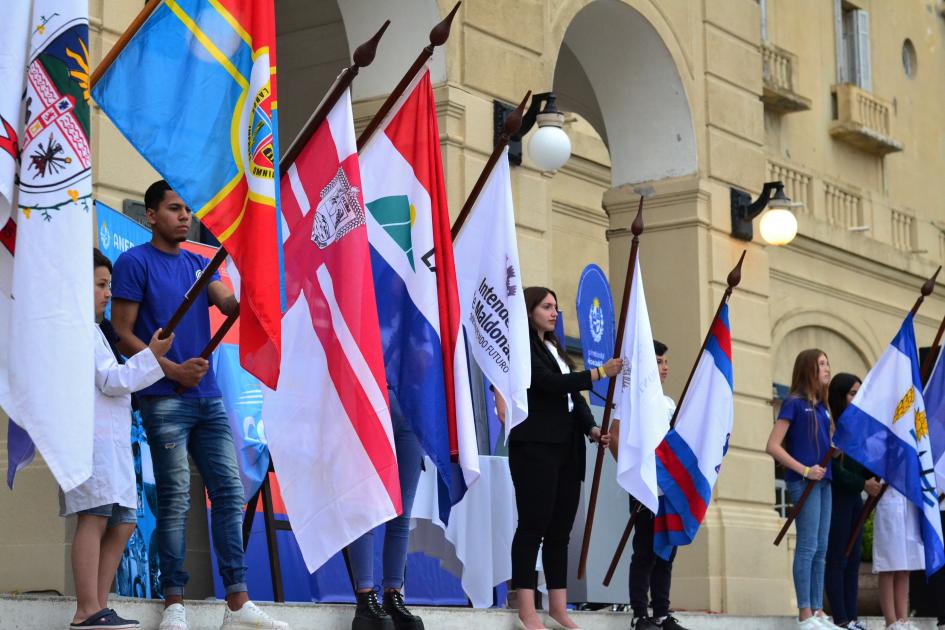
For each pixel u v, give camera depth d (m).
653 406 8.38
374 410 5.98
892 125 20.66
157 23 5.71
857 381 10.41
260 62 5.67
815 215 18.72
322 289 6.12
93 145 8.15
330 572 8.59
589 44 13.23
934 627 11.47
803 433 9.48
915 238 20.81
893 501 10.27
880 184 20.42
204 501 8.64
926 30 21.78
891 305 19.77
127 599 6.01
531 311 7.86
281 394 6.09
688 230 13.05
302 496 6.03
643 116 13.34
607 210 13.43
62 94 5.04
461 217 7.42
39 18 5.07
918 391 10.27
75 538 5.54
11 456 5.39
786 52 18.45
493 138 10.91
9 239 5.11
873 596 12.89
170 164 5.61
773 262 17.55
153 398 5.95
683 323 12.96
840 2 20.06
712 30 13.61
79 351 4.97
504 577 8.87
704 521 12.47
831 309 18.55
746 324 13.46
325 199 6.18
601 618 8.73
